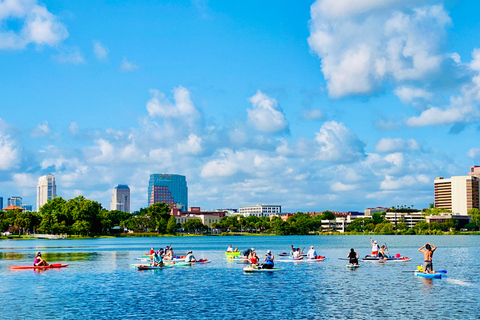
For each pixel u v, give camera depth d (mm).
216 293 58500
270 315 45906
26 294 59000
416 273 73875
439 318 44219
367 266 89188
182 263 97375
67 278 74812
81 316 46125
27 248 183500
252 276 75062
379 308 48750
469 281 67250
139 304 51719
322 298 54531
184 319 44531
